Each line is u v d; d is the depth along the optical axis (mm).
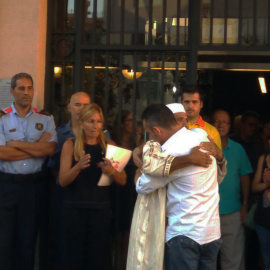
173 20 6398
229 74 9617
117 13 6461
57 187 5871
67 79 6484
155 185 4348
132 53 6441
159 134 4434
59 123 6484
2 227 5680
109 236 6195
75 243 5492
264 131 6535
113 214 6324
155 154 4305
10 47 6160
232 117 9781
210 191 4355
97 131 5523
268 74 9852
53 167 6125
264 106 9922
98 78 6480
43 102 6324
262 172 5941
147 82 6434
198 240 4238
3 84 6152
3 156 5602
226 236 6133
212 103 9625
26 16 6145
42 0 6215
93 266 5562
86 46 6453
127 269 4477
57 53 6480
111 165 5438
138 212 4484
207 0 6406
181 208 4297
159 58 6422
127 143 6422
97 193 5512
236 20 6391
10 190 5680
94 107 5535
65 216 5492
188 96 5777
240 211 6242
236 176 6172
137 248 4434
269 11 6355
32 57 6145
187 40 6383
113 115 6461
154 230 4402
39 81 6188
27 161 5723
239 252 6160
